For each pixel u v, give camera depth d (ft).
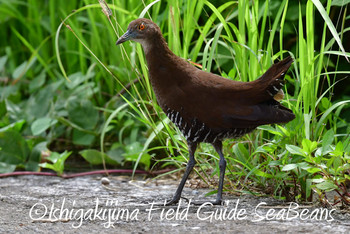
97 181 31.12
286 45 34.24
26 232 20.80
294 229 20.48
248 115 23.32
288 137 24.61
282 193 26.16
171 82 24.14
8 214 23.49
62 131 37.14
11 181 30.91
